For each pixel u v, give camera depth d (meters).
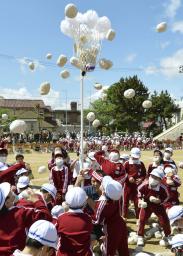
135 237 9.56
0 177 6.68
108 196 6.56
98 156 10.71
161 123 80.94
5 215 4.99
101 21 8.48
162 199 9.30
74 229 5.54
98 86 9.38
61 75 9.07
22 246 4.92
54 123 94.88
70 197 5.70
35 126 81.44
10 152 33.66
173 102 82.81
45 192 6.84
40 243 4.12
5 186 5.17
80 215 5.68
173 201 9.97
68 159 11.21
